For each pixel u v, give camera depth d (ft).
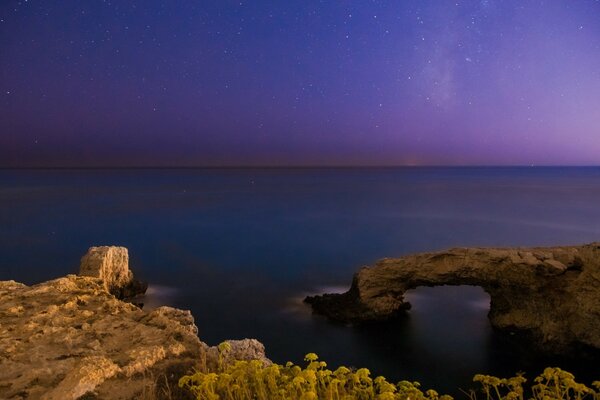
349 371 16.30
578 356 63.87
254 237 177.17
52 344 19.20
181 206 274.77
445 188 447.42
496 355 70.49
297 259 141.49
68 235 175.83
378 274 83.20
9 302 24.79
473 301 94.63
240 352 21.06
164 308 23.93
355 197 342.23
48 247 153.38
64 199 311.88
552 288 66.85
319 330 82.43
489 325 81.15
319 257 144.25
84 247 154.51
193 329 22.15
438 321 84.48
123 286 98.73
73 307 24.22
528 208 264.31
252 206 278.05
